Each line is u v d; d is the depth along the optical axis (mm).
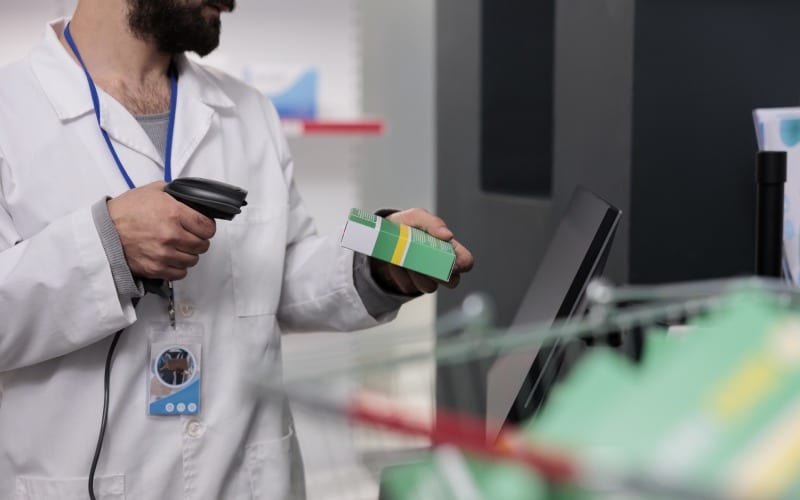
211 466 1289
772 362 417
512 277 2223
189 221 1127
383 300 1385
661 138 1548
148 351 1276
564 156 1849
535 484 370
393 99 4672
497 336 623
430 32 4641
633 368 436
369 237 1082
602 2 1633
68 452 1233
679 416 389
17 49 2750
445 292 2709
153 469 1262
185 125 1372
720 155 1569
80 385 1243
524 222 2127
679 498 331
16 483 1264
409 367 566
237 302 1358
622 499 343
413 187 4750
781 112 1204
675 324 548
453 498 407
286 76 2883
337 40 3039
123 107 1317
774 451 354
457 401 571
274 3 2992
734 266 1595
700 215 1572
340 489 490
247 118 1510
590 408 415
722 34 1544
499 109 2434
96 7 1364
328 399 464
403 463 440
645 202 1553
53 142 1272
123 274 1154
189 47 1378
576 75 1768
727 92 1557
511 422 600
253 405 1333
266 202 1443
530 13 2410
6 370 1232
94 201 1263
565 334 615
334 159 3119
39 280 1147
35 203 1252
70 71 1317
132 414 1260
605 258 845
